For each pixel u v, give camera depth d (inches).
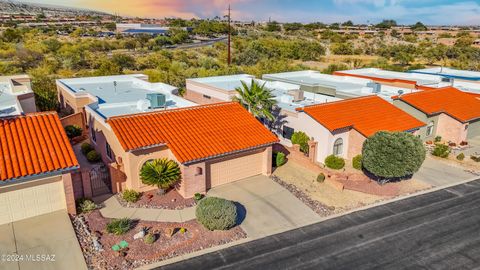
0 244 672.4
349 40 5561.0
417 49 4025.6
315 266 650.2
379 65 3186.5
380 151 940.6
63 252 656.4
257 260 661.9
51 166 737.6
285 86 1651.1
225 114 1063.0
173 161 883.4
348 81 1796.3
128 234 720.3
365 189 966.4
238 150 926.4
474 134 1497.3
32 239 690.2
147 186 897.5
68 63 2758.4
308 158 1096.8
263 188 947.3
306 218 812.0
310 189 951.6
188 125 975.0
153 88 1535.4
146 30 6545.3
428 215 838.5
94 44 3727.9
